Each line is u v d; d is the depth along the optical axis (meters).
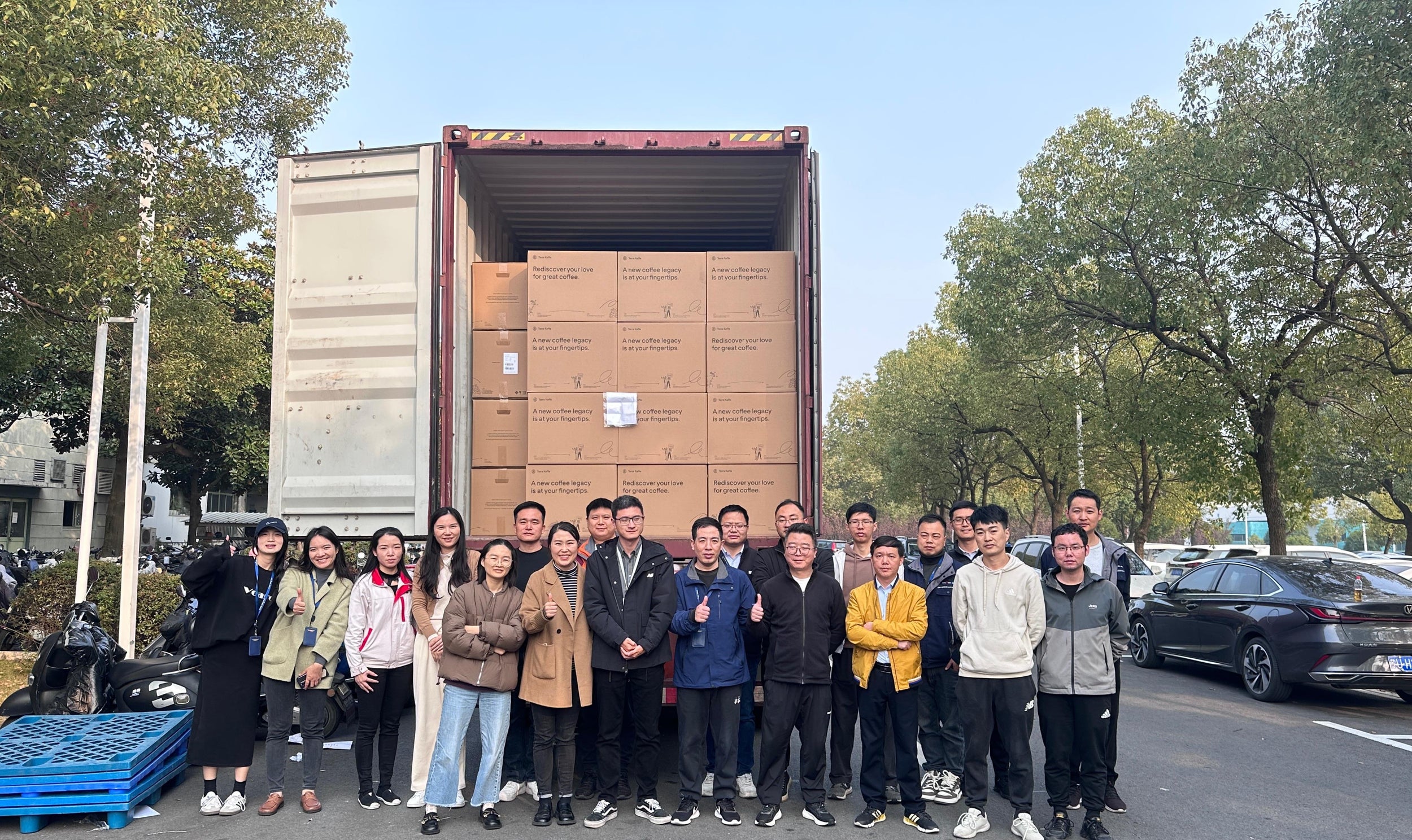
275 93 14.04
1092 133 19.72
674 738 7.51
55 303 9.67
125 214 8.53
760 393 6.53
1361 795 6.02
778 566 6.02
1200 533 67.31
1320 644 8.93
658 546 5.63
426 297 6.24
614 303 6.56
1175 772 6.61
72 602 10.76
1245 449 16.92
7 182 7.60
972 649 5.23
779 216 8.07
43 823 5.33
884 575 5.59
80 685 7.07
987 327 20.84
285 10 13.23
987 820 5.30
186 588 5.50
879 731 5.41
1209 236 15.87
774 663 5.45
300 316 6.40
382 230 6.39
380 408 6.26
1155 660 11.98
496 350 6.73
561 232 8.62
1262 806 5.78
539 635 5.42
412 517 6.14
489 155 6.59
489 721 5.33
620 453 6.44
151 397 15.60
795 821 5.45
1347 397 17.12
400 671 5.77
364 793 5.70
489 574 5.46
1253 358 15.45
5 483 28.89
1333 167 13.12
